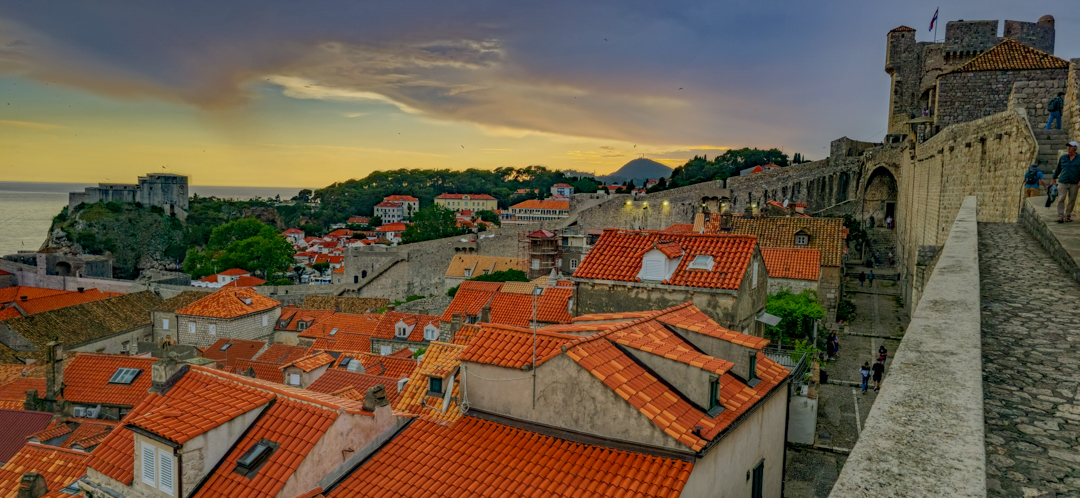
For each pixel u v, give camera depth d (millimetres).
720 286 24656
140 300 78188
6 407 36812
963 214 18484
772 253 43750
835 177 92125
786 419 19797
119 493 16438
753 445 16906
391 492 14570
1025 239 16688
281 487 14516
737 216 53938
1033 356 8391
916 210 53969
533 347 16328
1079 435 6309
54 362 38344
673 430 13602
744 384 17328
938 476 4602
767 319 27906
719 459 14688
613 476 13453
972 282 9906
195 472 15234
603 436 14461
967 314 8156
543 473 13992
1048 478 5570
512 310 42938
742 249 26578
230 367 47812
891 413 5590
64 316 68312
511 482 13953
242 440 16203
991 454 6008
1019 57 47625
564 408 15062
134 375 40031
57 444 28391
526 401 15703
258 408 16766
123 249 179875
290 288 100250
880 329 44844
